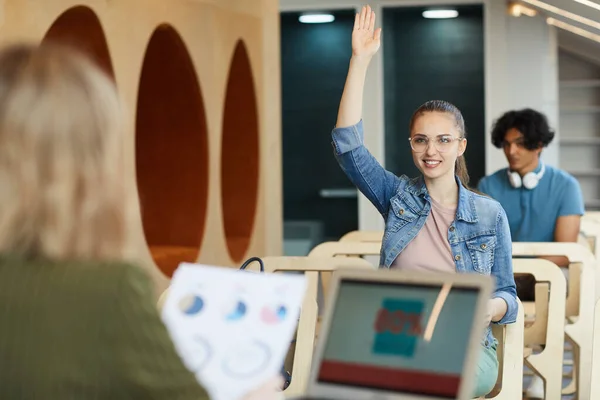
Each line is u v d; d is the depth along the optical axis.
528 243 4.44
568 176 5.63
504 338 3.07
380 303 1.72
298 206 10.25
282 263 3.33
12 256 1.36
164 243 6.00
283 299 1.71
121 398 1.32
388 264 3.22
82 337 1.31
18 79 1.37
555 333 3.79
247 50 6.60
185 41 5.53
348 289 1.75
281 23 10.19
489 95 9.94
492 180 5.75
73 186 1.36
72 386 1.31
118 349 1.31
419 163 3.20
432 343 1.65
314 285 3.32
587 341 4.23
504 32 9.90
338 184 10.20
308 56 10.16
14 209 1.35
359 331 1.71
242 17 6.47
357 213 10.17
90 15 4.50
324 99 10.16
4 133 1.35
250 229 6.93
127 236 1.43
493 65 9.92
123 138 1.42
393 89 10.05
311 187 10.23
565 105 11.59
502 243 3.18
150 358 1.33
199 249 5.92
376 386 1.67
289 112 10.23
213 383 1.64
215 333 1.68
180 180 5.96
